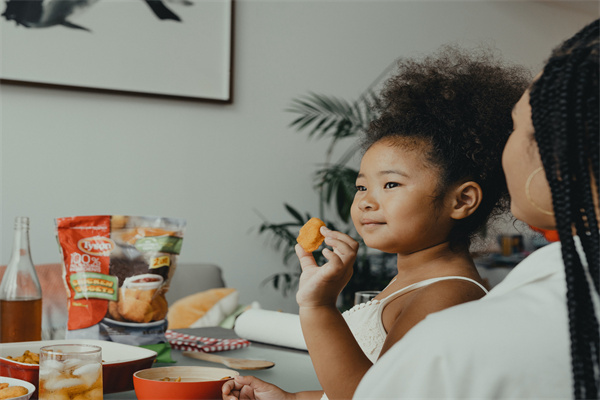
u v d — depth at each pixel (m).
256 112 2.93
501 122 0.80
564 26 4.01
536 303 0.41
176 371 0.77
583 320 0.40
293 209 2.91
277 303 2.98
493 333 0.40
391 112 0.85
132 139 2.64
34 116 2.45
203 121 2.80
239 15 2.88
